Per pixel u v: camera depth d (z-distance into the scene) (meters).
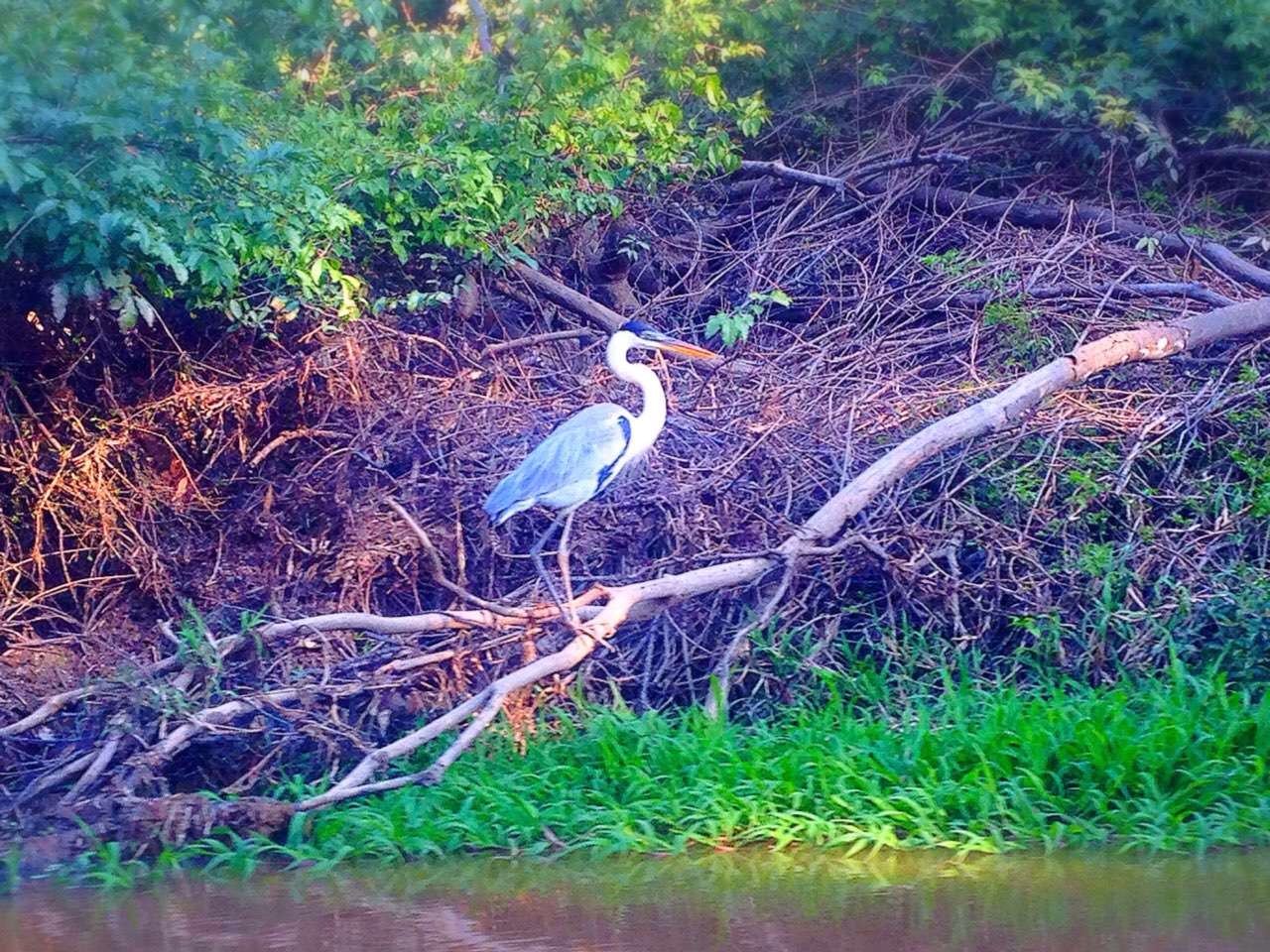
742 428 13.01
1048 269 15.30
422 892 8.21
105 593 12.79
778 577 11.41
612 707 10.82
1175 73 17.02
